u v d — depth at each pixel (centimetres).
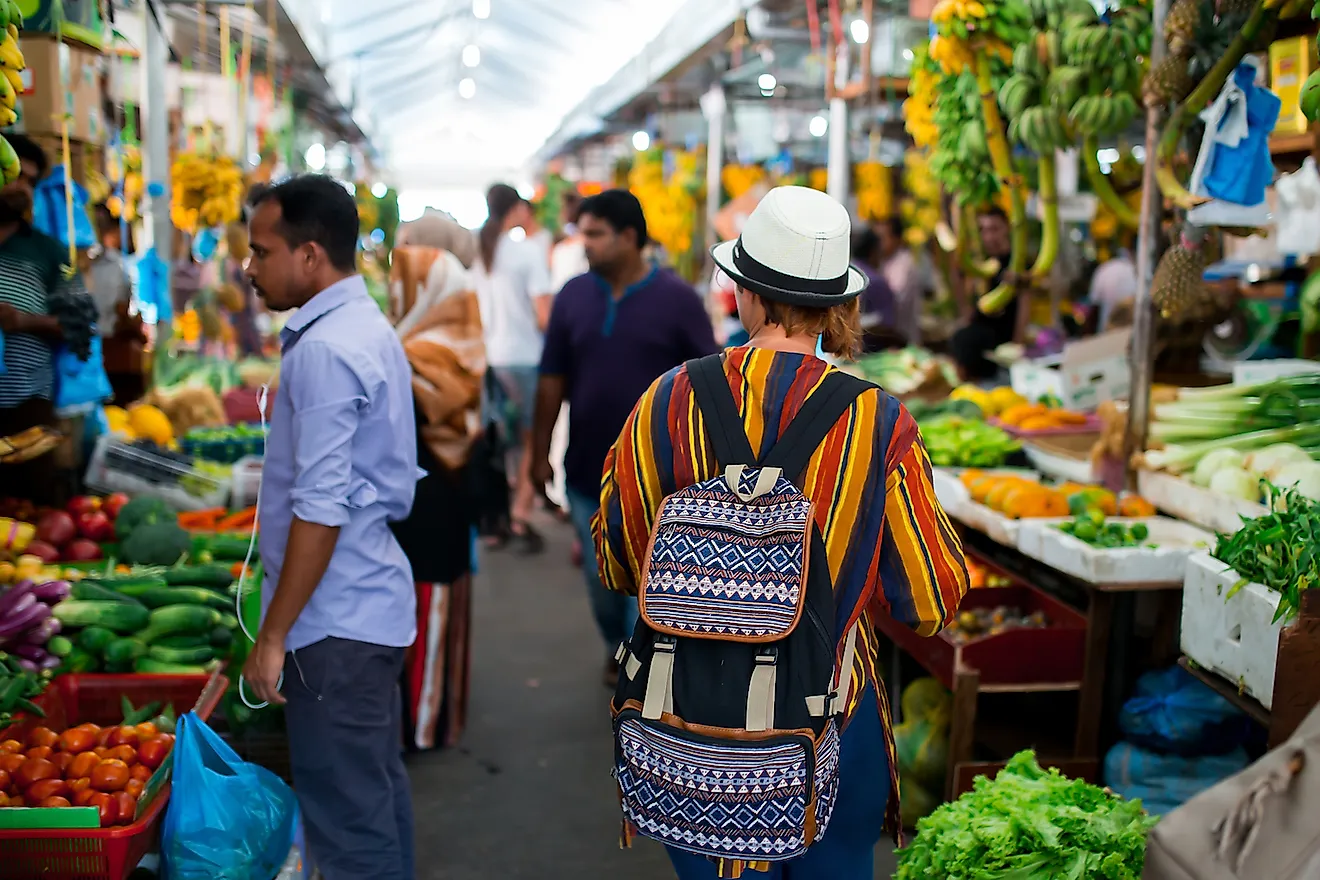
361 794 255
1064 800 241
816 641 179
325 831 256
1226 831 161
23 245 354
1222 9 339
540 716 445
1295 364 407
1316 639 222
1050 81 401
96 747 262
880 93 757
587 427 429
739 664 177
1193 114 352
